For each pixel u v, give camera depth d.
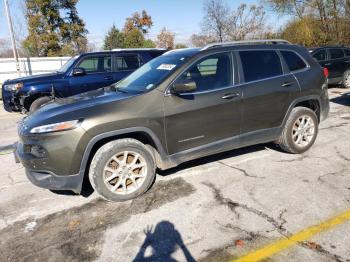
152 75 4.34
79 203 3.95
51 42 35.12
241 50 4.59
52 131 3.53
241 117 4.48
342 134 6.21
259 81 4.60
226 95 4.30
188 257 2.88
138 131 3.81
